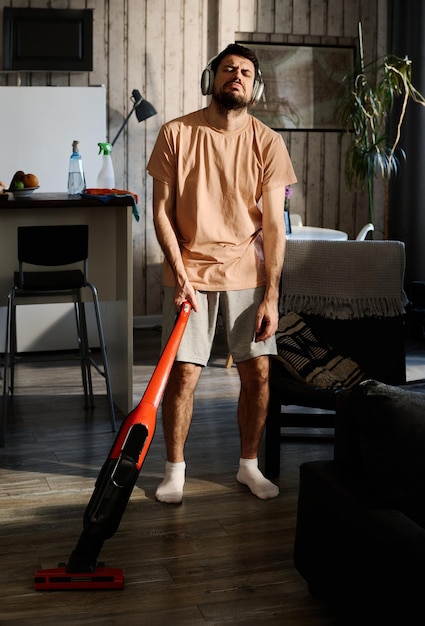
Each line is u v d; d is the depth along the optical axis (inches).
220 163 124.0
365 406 79.4
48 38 241.0
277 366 137.9
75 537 116.8
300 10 265.9
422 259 261.7
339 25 270.1
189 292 123.3
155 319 268.5
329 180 275.9
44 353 227.3
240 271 126.9
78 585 101.5
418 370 212.8
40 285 158.6
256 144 124.7
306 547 93.8
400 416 78.1
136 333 258.1
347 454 88.3
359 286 151.9
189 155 124.3
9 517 123.0
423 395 80.0
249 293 127.7
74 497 130.6
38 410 175.8
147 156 259.9
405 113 260.2
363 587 80.7
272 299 127.2
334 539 86.1
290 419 138.0
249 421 132.4
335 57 271.3
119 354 174.6
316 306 152.0
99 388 193.5
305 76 269.6
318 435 157.4
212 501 128.7
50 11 240.2
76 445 154.3
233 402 181.9
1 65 243.0
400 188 265.4
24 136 228.2
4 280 170.7
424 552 71.9
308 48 268.5
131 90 255.9
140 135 258.7
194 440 156.9
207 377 203.0
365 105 253.3
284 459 146.5
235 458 147.5
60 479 137.9
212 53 261.3
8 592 101.3
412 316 249.0
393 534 75.5
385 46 273.0
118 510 96.6
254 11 261.7
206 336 127.7
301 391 135.0
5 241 169.5
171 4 255.4
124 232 165.6
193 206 124.9
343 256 152.2
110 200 161.5
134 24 253.6
